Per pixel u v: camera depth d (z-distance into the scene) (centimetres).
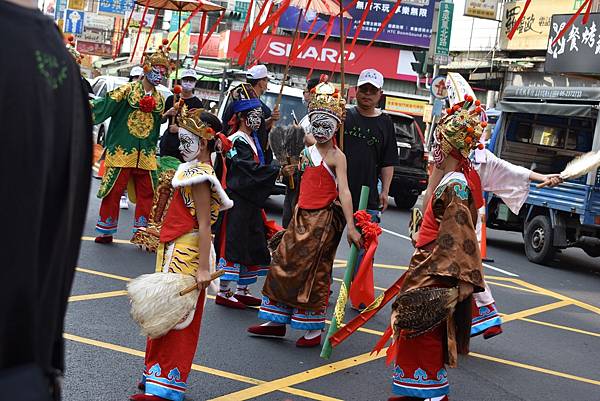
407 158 2011
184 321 501
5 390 170
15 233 173
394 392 538
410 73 3978
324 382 608
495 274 1221
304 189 673
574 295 1113
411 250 1315
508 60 2825
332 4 873
